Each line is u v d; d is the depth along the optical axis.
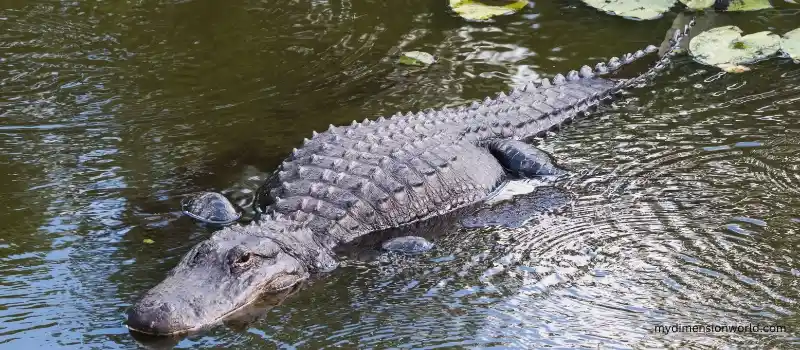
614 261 5.74
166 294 5.22
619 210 6.44
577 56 9.27
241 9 10.37
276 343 4.93
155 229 6.22
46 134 7.61
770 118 7.75
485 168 7.17
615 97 8.44
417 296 5.46
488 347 4.84
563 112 8.12
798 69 8.67
